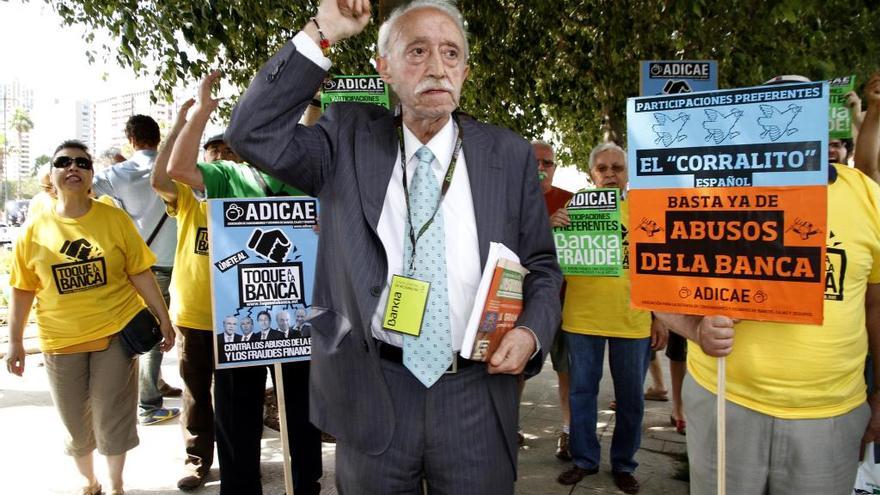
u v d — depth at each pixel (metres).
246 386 3.02
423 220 1.68
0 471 3.87
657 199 1.89
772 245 1.74
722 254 1.81
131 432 3.37
